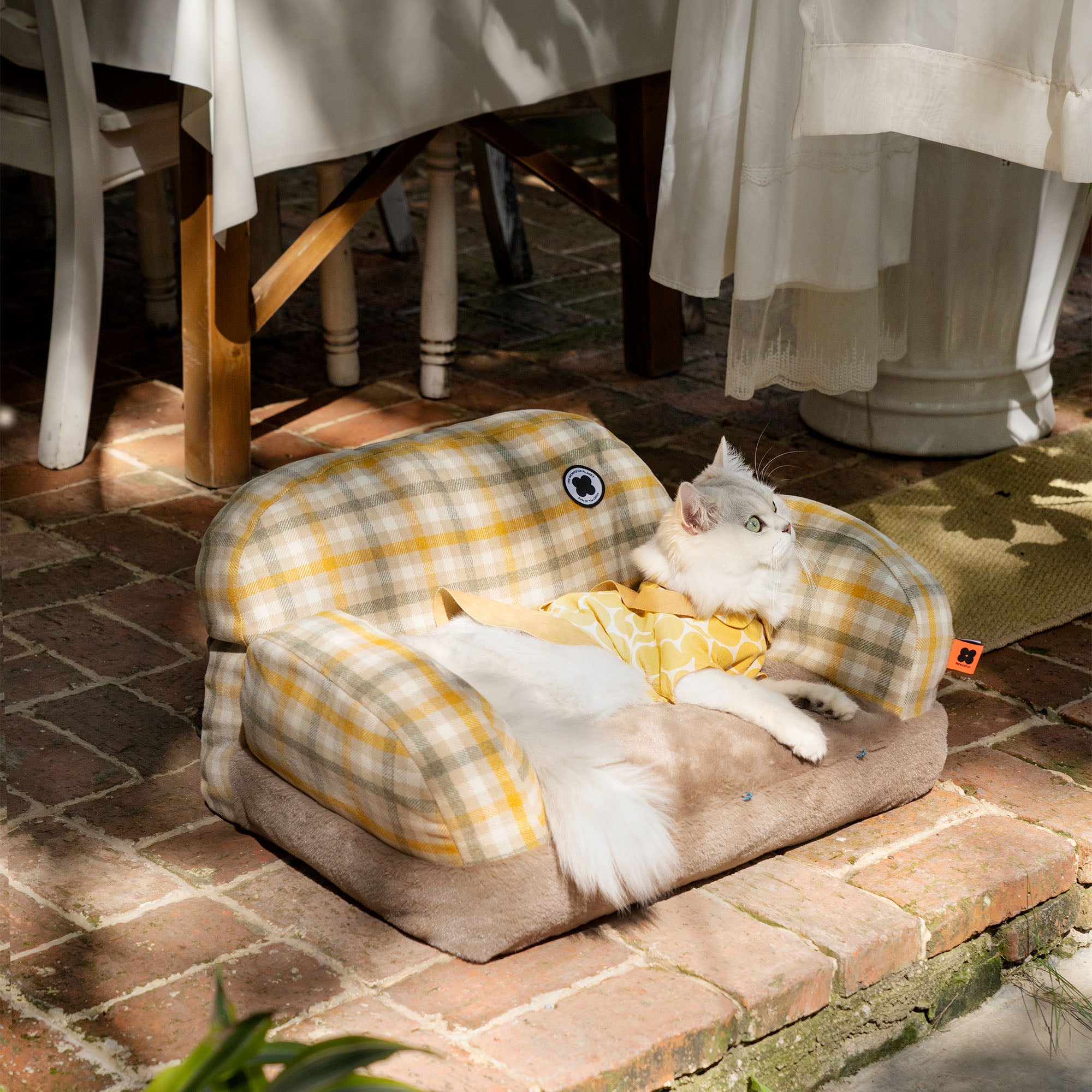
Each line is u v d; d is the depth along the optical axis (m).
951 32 2.69
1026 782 2.40
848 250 3.04
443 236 3.88
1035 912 2.18
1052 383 4.04
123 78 3.54
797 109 2.76
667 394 4.19
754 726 2.10
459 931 1.82
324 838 1.97
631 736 2.02
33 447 3.70
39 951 1.87
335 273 3.98
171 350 4.39
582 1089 1.63
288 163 3.07
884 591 2.28
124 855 2.11
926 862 2.14
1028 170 3.41
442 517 2.28
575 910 1.84
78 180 3.31
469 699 1.85
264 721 2.02
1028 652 2.87
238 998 1.77
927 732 2.26
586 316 4.87
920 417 3.73
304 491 2.17
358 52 3.10
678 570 2.28
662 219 3.11
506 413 2.54
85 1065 1.65
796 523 2.44
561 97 3.95
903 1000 2.02
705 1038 1.75
